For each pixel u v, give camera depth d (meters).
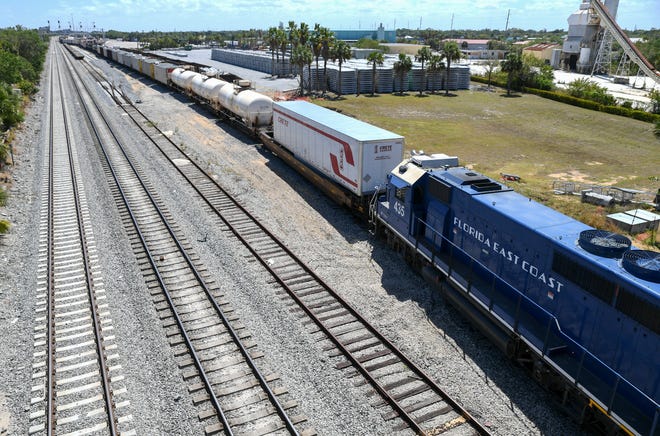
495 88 73.00
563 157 34.75
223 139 34.78
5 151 27.77
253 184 25.36
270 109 33.47
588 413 9.86
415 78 67.31
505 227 12.30
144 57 76.31
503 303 12.25
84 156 30.44
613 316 9.34
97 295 14.82
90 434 9.77
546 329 11.16
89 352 12.23
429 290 15.23
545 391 11.01
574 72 98.88
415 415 10.26
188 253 17.72
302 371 11.55
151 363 11.81
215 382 11.16
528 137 41.28
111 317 13.70
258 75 80.75
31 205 22.33
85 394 10.84
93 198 23.20
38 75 72.81
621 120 50.06
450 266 13.70
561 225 11.59
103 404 10.55
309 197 23.45
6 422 10.03
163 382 11.16
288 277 15.98
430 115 50.16
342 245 18.44
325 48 59.88
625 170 31.50
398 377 11.38
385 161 19.66
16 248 17.89
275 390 10.87
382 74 64.06
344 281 15.77
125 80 69.12
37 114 44.56
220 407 10.27
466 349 12.45
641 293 8.70
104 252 17.69
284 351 12.29
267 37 80.25
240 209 21.91
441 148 36.19
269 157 30.17
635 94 69.19
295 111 25.66
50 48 176.25
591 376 9.84
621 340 9.20
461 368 11.73
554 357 10.36
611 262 9.62
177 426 9.92
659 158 34.91
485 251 13.23
